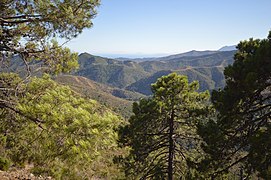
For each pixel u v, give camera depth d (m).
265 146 8.41
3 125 5.07
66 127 4.64
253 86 8.76
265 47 8.94
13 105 5.27
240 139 9.54
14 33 7.30
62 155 4.69
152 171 16.14
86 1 7.27
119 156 14.38
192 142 15.45
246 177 9.12
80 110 4.82
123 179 14.75
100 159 5.06
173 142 16.05
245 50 10.79
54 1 6.89
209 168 10.06
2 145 5.02
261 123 9.18
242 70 9.37
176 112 15.87
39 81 5.48
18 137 5.02
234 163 9.51
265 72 9.02
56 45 7.62
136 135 15.48
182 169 15.74
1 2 6.77
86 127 4.76
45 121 4.76
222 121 9.80
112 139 5.16
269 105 9.13
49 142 4.69
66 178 4.84
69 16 6.94
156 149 16.17
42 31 7.35
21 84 5.95
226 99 9.54
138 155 15.58
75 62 8.02
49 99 5.02
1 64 7.34
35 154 4.84
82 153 4.70
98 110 5.28
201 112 14.20
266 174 8.26
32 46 7.51
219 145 9.55
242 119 9.56
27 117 4.87
